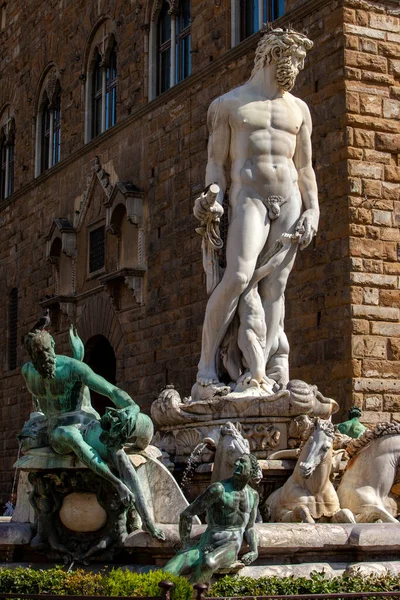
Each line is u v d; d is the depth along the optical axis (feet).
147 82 114.21
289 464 44.52
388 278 79.30
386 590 30.40
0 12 159.43
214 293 49.70
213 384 49.19
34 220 141.49
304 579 30.86
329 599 27.30
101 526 35.73
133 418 34.22
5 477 143.23
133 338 112.06
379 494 42.37
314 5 84.38
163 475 36.29
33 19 146.92
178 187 106.22
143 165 113.19
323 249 80.59
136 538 34.50
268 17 94.02
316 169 82.28
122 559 35.63
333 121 81.35
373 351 77.71
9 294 149.38
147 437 35.86
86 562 35.37
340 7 81.87
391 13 83.15
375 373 77.51
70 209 131.13
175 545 33.55
